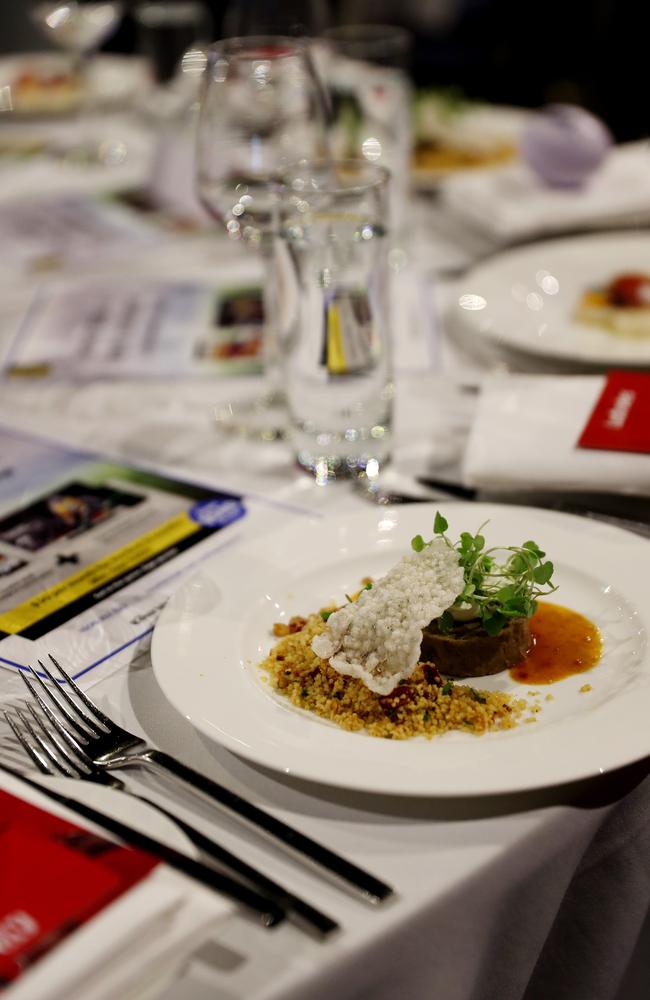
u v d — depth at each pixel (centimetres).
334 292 103
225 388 127
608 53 317
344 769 71
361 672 77
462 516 94
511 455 102
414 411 119
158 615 91
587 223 163
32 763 78
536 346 123
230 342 137
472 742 74
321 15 182
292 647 83
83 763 76
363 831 72
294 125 123
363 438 107
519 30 361
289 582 90
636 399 107
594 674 80
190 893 65
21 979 61
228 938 66
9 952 62
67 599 94
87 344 139
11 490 110
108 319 146
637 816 76
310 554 92
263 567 91
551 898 73
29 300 154
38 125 244
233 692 78
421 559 82
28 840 67
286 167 105
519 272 142
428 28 369
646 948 81
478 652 81
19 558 99
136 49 294
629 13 310
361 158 159
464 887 69
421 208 180
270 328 122
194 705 76
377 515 95
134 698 83
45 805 71
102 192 199
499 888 71
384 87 158
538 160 169
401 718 77
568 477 99
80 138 231
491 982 73
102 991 62
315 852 70
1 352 139
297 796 74
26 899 64
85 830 69
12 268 165
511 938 73
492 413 108
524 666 82
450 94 209
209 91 115
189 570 96
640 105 313
